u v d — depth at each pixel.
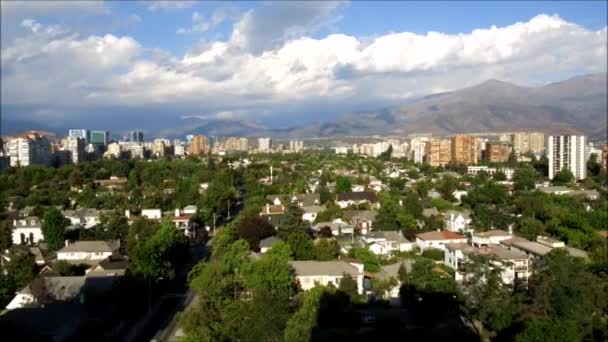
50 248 108.25
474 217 126.81
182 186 183.75
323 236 115.12
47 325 61.19
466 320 66.69
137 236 104.38
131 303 70.88
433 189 185.12
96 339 64.00
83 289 74.75
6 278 79.38
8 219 130.25
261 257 83.44
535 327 52.75
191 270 87.94
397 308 70.31
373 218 127.69
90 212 139.25
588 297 61.41
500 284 69.81
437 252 99.19
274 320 57.84
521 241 96.94
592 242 103.38
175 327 68.00
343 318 60.81
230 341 57.41
